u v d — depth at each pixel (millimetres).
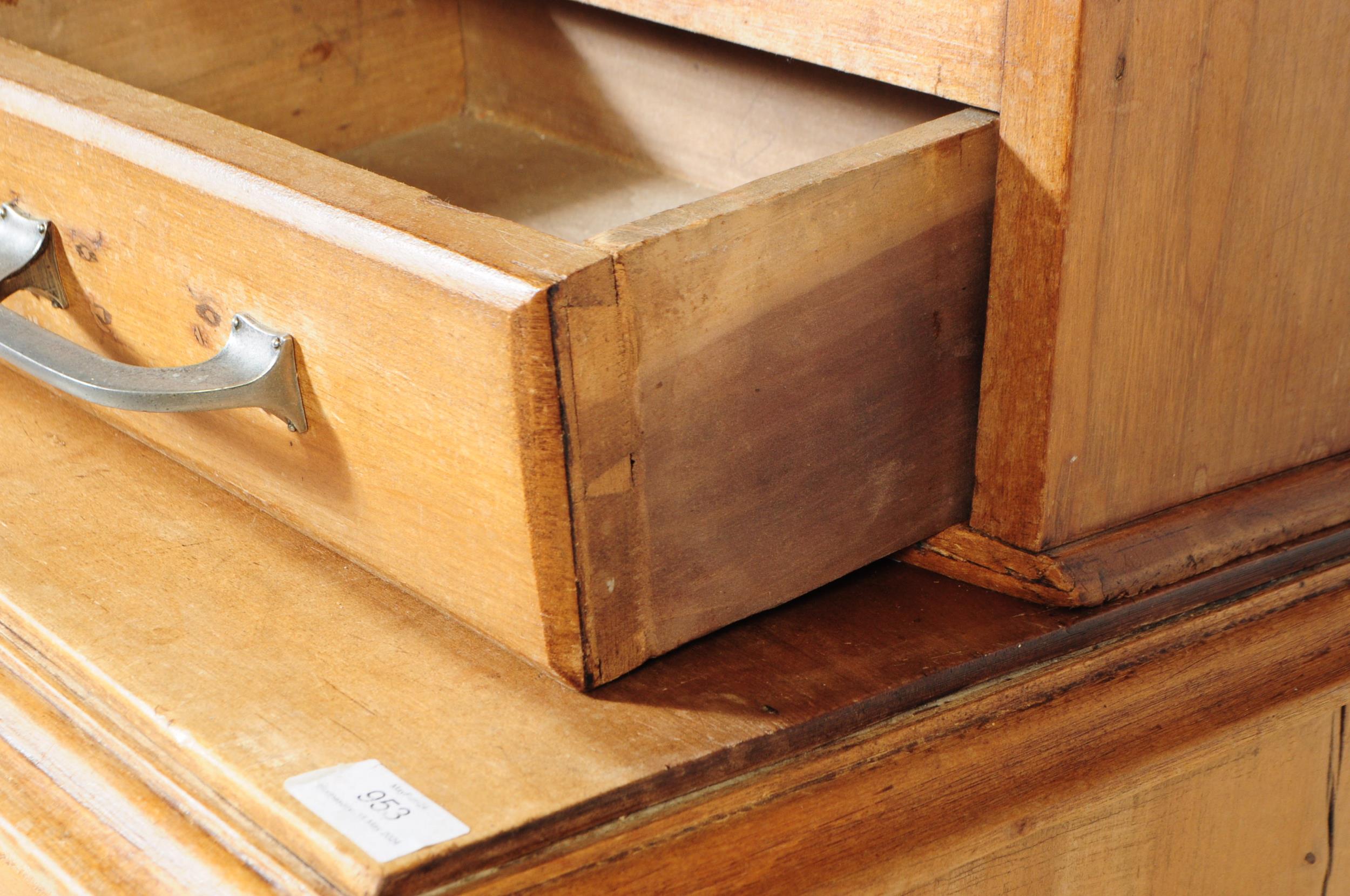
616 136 855
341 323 486
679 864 466
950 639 538
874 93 711
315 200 478
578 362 426
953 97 528
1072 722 555
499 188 823
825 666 520
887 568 596
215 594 549
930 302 526
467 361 442
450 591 508
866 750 503
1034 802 552
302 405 523
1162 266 532
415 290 448
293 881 424
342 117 866
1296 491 617
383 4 860
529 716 482
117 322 599
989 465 564
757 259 462
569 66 860
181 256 541
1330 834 684
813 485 521
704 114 800
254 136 537
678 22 639
